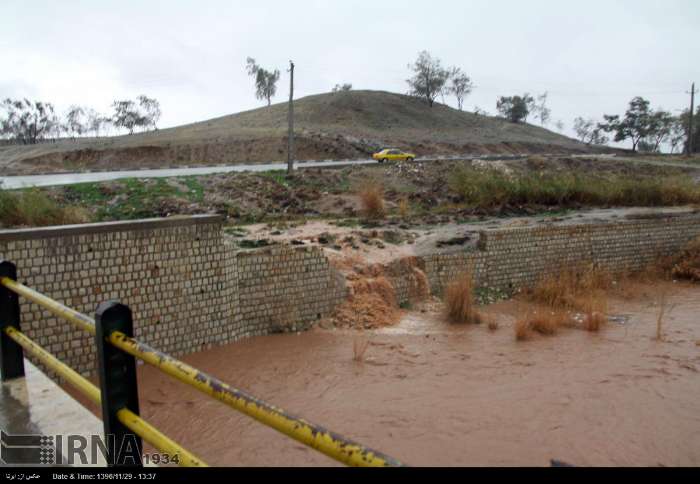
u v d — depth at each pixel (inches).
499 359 475.5
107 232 421.7
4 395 163.5
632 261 799.1
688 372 448.5
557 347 506.3
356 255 634.8
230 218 829.8
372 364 462.9
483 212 925.2
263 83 4065.0
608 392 410.6
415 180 1151.0
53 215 647.8
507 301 669.3
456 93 4143.7
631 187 1056.2
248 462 316.2
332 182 1102.4
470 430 353.4
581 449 331.9
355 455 69.6
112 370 111.2
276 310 533.0
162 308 455.8
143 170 1621.6
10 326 173.9
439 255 652.7
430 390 414.0
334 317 562.6
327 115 3213.6
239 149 2273.6
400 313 593.6
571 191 1021.8
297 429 76.4
